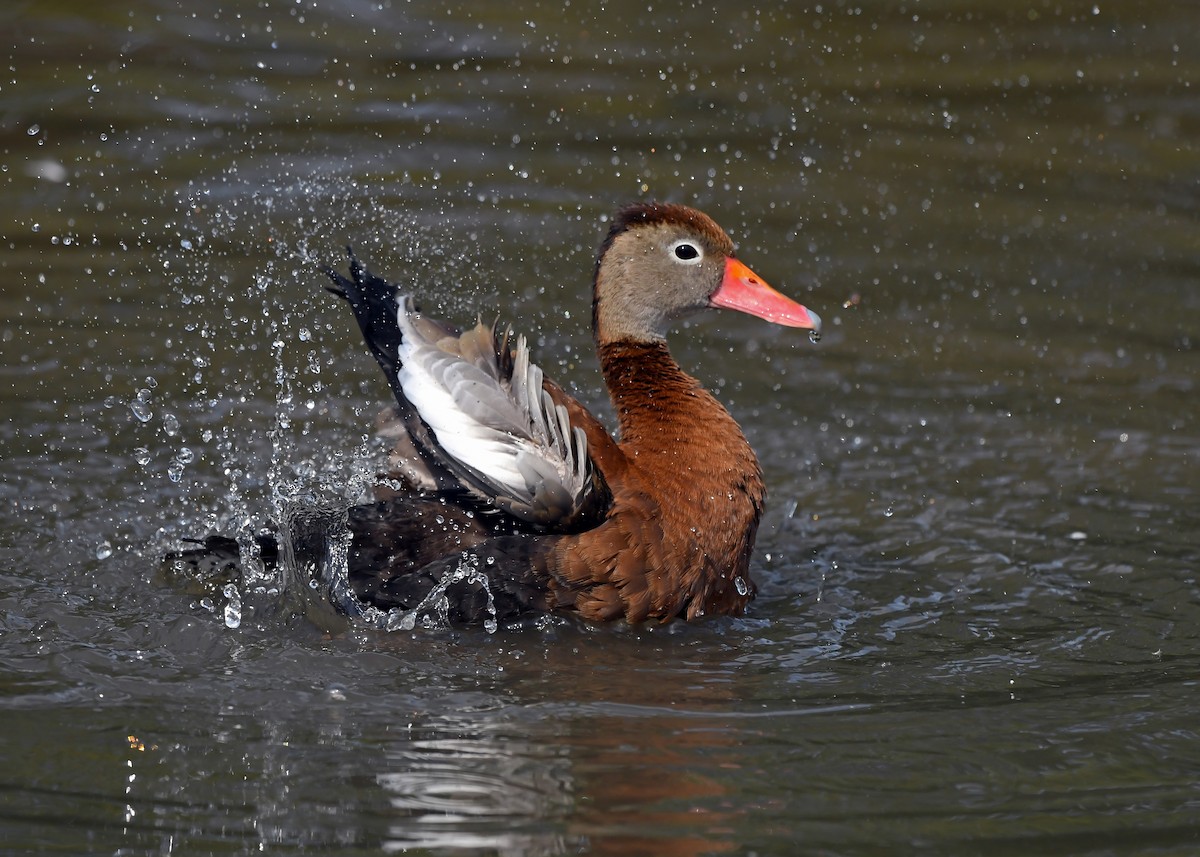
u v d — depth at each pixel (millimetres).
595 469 9055
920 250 16703
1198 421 13172
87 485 10898
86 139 17672
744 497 9617
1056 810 7109
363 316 9656
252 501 10859
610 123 19047
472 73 20109
